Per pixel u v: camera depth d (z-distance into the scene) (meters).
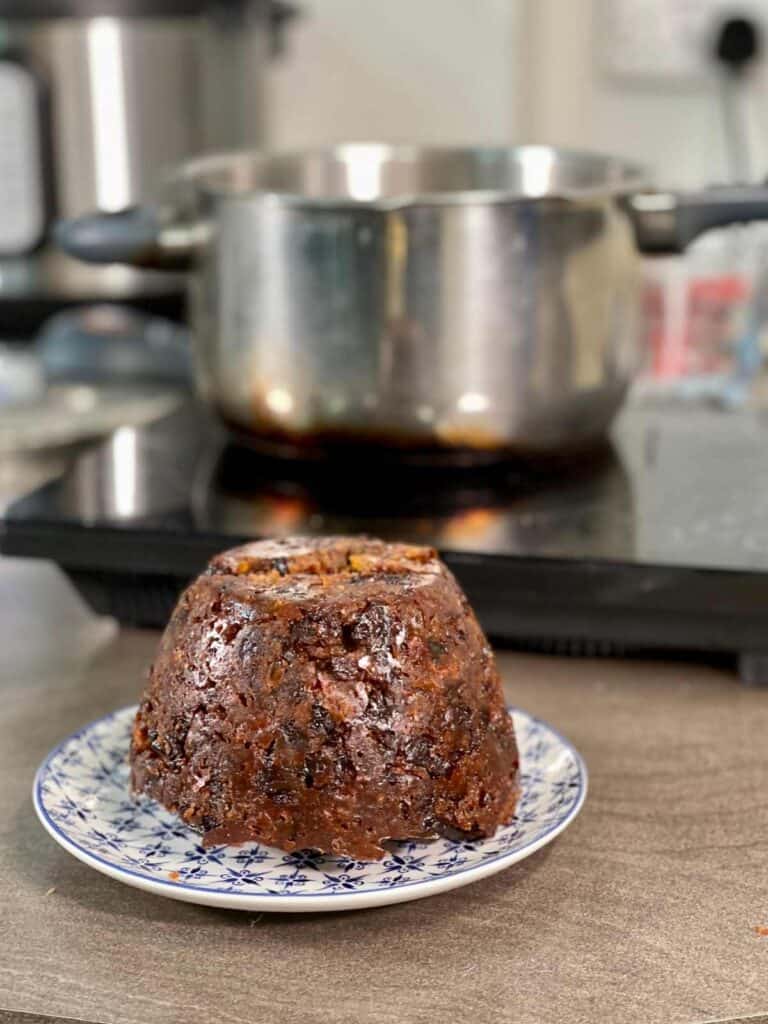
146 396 0.99
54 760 0.46
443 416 0.62
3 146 1.16
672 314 0.94
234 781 0.41
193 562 0.57
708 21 1.39
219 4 1.15
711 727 0.52
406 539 0.57
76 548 0.58
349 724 0.40
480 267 0.60
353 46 1.45
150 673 0.44
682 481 0.64
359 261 0.60
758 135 1.42
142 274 1.20
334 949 0.39
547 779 0.45
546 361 0.62
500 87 1.45
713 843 0.44
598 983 0.37
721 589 0.54
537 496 0.62
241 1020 0.36
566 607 0.56
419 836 0.41
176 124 1.18
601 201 0.62
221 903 0.38
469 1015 0.36
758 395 0.86
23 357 1.11
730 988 0.37
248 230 0.62
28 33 1.13
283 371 0.63
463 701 0.41
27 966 0.38
